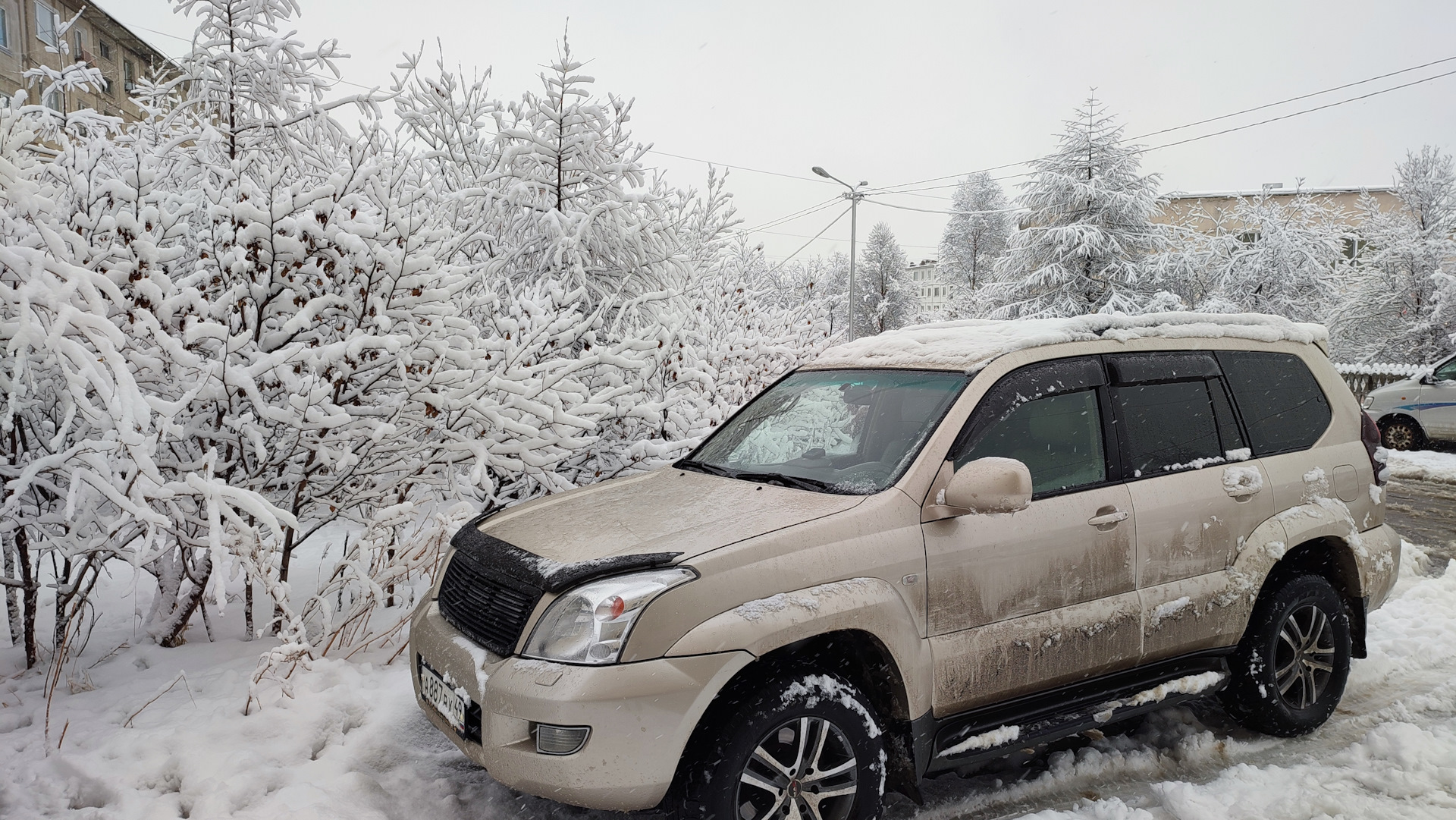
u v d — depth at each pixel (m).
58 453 3.51
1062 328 3.57
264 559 3.61
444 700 2.84
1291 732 3.79
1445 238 23.16
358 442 4.34
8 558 4.15
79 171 4.30
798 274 36.91
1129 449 3.47
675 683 2.44
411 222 4.18
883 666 2.85
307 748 3.30
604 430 5.97
